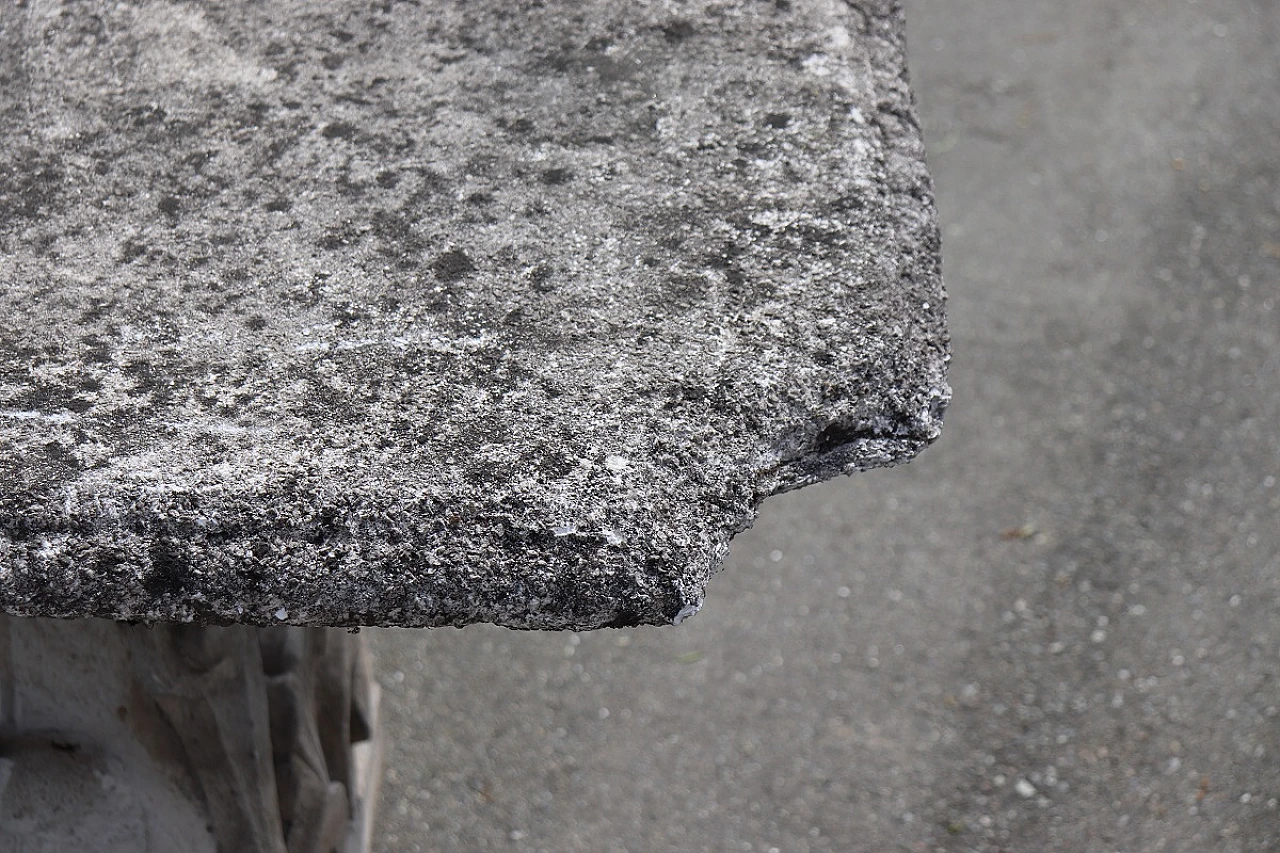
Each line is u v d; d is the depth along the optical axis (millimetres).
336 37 1172
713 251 1053
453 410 982
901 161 1106
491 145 1108
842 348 1017
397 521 945
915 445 1028
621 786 1986
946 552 2293
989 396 2555
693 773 2000
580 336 1015
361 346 1010
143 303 1032
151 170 1099
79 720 1244
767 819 1941
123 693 1238
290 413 979
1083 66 3387
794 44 1163
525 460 963
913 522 2342
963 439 2479
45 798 1251
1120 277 2805
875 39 1183
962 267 2830
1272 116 3234
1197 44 3457
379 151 1106
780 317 1025
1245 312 2717
